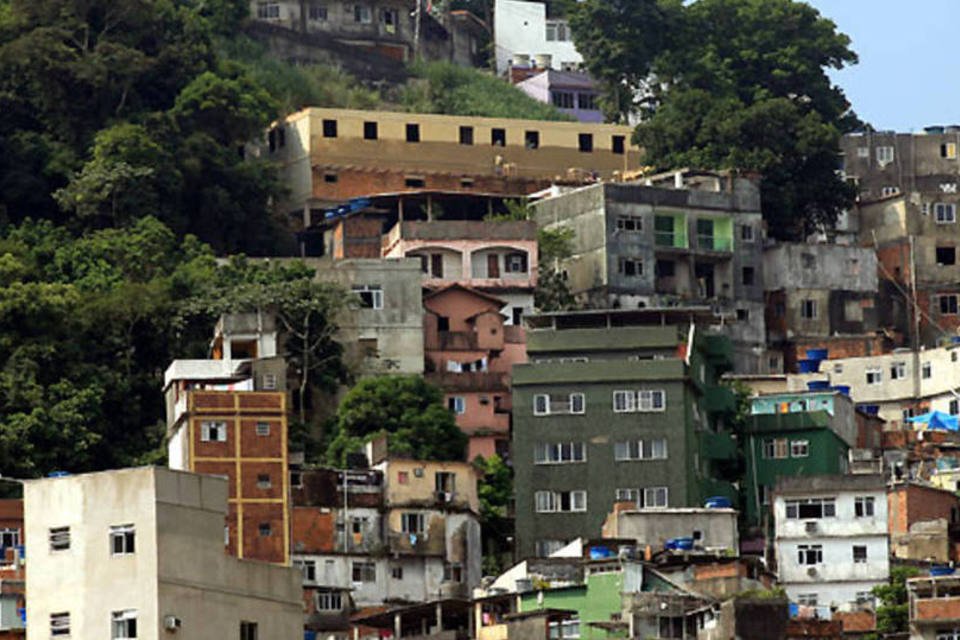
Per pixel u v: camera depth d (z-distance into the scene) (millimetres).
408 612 184875
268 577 154625
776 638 173500
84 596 150625
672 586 181750
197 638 150375
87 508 151750
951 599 185250
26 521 152750
